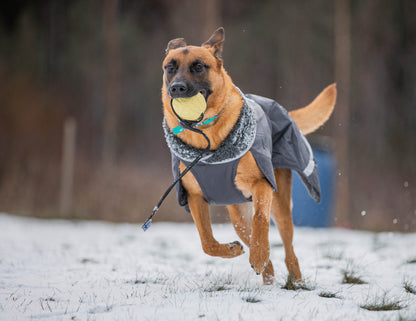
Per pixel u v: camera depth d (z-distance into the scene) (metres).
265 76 26.48
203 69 4.02
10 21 29.16
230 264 5.84
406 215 15.12
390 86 24.94
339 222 14.78
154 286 4.29
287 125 4.74
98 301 3.71
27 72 27.67
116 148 25.38
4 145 23.03
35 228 11.15
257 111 4.53
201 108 3.91
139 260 6.21
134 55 27.53
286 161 4.63
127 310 3.30
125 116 27.33
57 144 23.66
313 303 3.43
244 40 26.44
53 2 28.83
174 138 4.21
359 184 20.17
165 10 27.17
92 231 10.79
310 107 5.27
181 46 4.49
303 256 6.56
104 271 5.22
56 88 27.86
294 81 24.95
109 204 15.45
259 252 3.95
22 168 18.55
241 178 4.28
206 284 4.37
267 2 26.70
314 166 4.98
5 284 4.44
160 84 27.41
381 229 13.27
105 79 26.56
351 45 24.20
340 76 18.42
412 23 24.83
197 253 7.12
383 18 24.59
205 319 3.04
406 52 24.92
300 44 24.72
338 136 17.48
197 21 20.92
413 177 20.95
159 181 17.30
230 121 4.11
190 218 14.69
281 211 4.70
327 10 23.84
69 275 4.95
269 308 3.28
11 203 16.02
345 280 4.53
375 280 4.54
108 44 23.69
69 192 14.98
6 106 26.05
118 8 27.22
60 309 3.49
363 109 24.48
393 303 3.44
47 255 6.53
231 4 26.92
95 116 27.25
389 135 24.14
